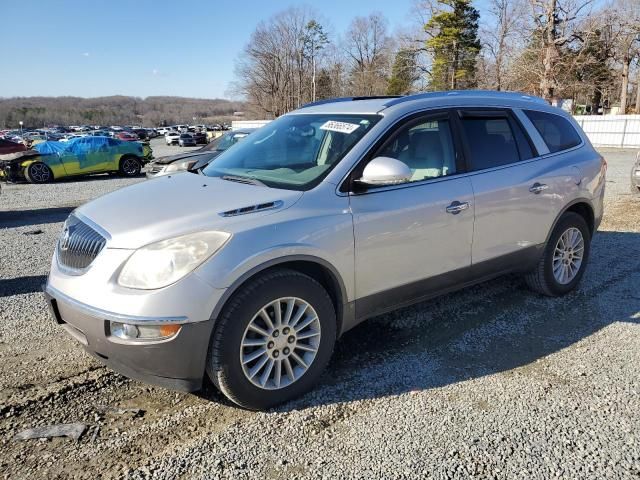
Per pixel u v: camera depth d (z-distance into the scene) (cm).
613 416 288
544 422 283
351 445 265
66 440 269
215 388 322
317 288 303
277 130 405
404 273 345
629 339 385
